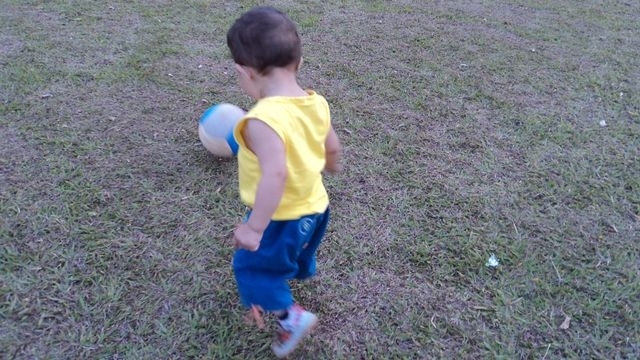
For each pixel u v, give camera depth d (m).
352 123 3.44
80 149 3.01
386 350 2.04
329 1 5.50
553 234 2.63
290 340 1.90
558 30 5.19
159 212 2.62
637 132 3.52
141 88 3.68
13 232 2.43
